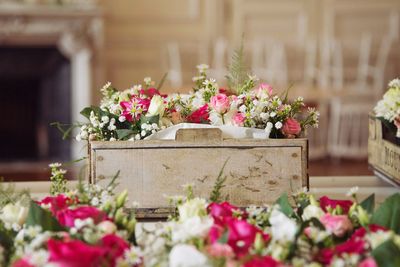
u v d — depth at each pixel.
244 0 8.22
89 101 7.52
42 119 7.82
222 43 8.05
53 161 7.77
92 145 1.57
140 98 1.70
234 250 1.05
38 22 7.36
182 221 1.18
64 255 0.95
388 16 8.34
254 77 1.83
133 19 8.02
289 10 8.27
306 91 7.07
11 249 1.13
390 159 1.92
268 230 1.18
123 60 8.04
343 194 1.97
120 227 1.18
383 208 1.19
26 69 7.66
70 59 7.59
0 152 7.88
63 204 1.24
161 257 1.05
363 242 1.07
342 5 8.31
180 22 8.12
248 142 1.58
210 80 1.82
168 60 8.09
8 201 1.50
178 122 1.72
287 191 1.58
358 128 7.64
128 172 1.57
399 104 1.86
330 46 8.23
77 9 7.32
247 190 1.58
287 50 8.29
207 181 1.58
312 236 1.11
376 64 8.36
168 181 1.58
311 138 7.72
